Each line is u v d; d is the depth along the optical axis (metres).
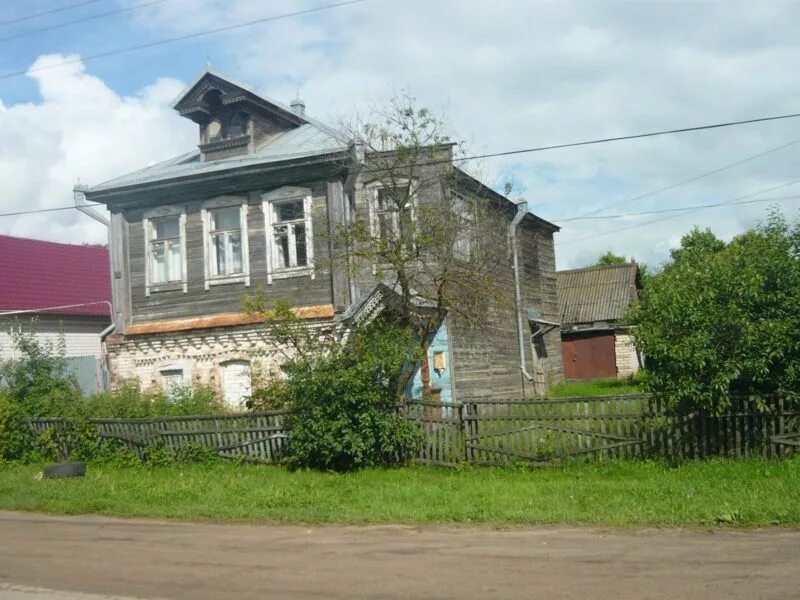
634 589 6.73
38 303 33.09
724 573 7.16
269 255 20.31
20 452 17.91
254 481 13.66
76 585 7.67
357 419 14.31
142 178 21.61
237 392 20.45
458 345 22.06
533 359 29.16
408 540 9.16
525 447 13.81
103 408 17.47
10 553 9.29
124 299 21.81
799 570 7.18
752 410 12.68
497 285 20.62
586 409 13.47
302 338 15.45
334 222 18.11
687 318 12.62
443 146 16.81
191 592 7.23
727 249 13.82
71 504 12.28
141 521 11.17
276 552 8.79
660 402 13.01
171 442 16.28
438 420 14.37
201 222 21.16
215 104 22.44
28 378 19.39
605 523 9.56
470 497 11.39
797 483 10.88
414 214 16.30
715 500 10.22
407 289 16.02
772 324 12.30
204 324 20.73
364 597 6.83
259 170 20.03
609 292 37.72
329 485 13.02
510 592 6.78
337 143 19.78
